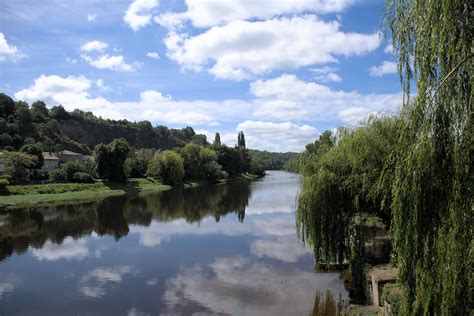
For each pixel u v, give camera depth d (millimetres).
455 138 5559
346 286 15852
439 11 5684
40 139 110125
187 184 83188
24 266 20938
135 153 120188
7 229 32438
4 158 61156
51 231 31391
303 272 18172
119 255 23000
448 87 5559
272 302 14500
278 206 44875
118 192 65062
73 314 14266
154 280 17953
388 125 14672
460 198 5504
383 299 11156
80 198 56594
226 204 47875
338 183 15156
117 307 14789
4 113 107062
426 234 5836
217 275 18297
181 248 24328
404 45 6590
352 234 15906
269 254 21969
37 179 66750
